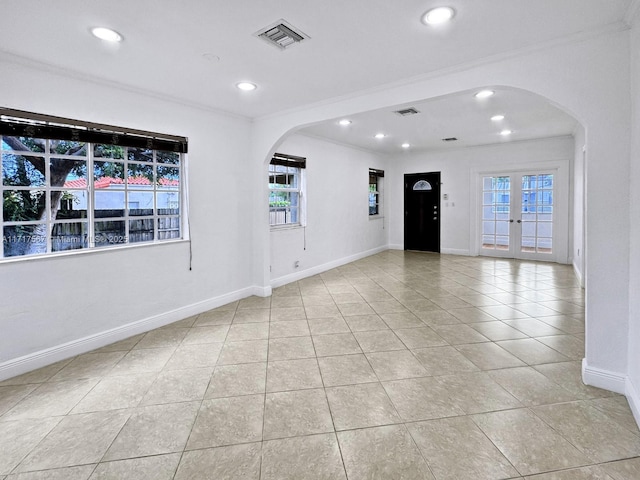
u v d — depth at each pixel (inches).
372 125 196.9
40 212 108.4
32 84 100.7
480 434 72.2
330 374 98.2
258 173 172.7
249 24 82.1
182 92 130.3
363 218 287.3
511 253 275.9
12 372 98.6
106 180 123.6
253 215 176.7
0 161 99.2
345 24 82.6
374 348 114.9
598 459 65.0
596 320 88.6
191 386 92.7
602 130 84.4
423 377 95.8
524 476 61.2
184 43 91.2
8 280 98.3
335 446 69.4
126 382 95.0
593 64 84.7
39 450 68.7
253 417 78.9
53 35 85.9
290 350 114.2
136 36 87.1
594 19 79.9
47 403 85.2
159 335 128.2
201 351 114.2
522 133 227.3
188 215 146.5
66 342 110.4
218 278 161.0
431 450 67.9
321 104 143.6
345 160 260.7
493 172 277.0
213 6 74.4
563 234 250.8
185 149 143.3
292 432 73.7
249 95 134.3
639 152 75.5
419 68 108.3
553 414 78.6
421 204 315.0
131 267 127.6
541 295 174.7
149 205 137.2
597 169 85.4
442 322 138.3
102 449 69.0
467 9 76.2
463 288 189.8
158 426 76.0
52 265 107.0
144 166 135.0
